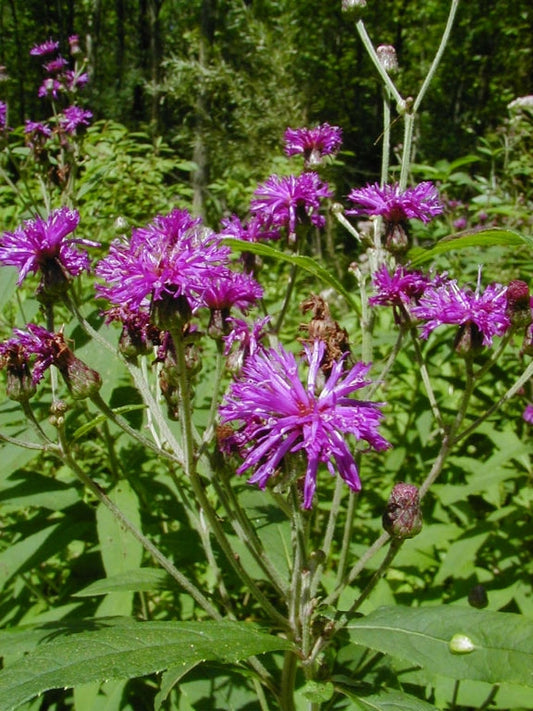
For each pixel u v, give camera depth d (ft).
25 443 0.43
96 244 0.45
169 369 0.45
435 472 0.44
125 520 0.44
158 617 0.66
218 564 0.54
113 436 0.73
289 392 0.36
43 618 0.62
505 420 0.86
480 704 0.54
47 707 0.60
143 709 0.55
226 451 0.43
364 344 0.52
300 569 0.41
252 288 0.47
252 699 0.51
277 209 0.58
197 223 0.41
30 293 1.04
